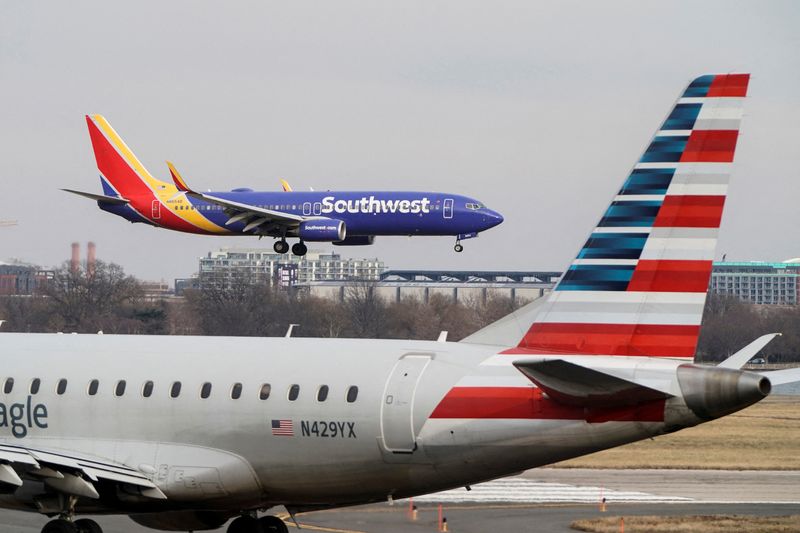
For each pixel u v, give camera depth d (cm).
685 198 9762
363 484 10175
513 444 9619
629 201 9894
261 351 10625
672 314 9725
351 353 10356
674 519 14212
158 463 10431
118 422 10644
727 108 9712
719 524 13825
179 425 10469
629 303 9825
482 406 9681
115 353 10981
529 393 9588
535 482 18375
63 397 10819
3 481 9569
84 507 10400
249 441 10281
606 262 9919
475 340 10281
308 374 10250
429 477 9994
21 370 11038
